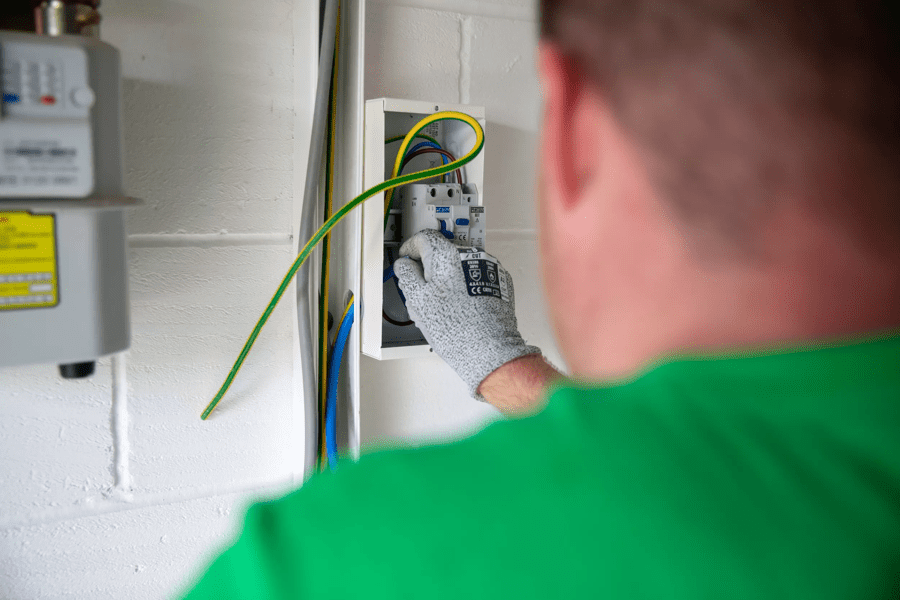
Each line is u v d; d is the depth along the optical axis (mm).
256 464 1251
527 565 283
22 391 1068
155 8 1086
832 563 266
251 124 1175
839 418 297
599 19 342
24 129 780
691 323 329
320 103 1146
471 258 1142
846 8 305
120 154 861
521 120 1410
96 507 1135
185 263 1154
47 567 1115
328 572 297
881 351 306
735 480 283
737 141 310
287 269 1234
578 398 332
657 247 332
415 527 297
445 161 1307
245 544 311
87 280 849
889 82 306
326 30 1134
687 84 317
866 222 309
